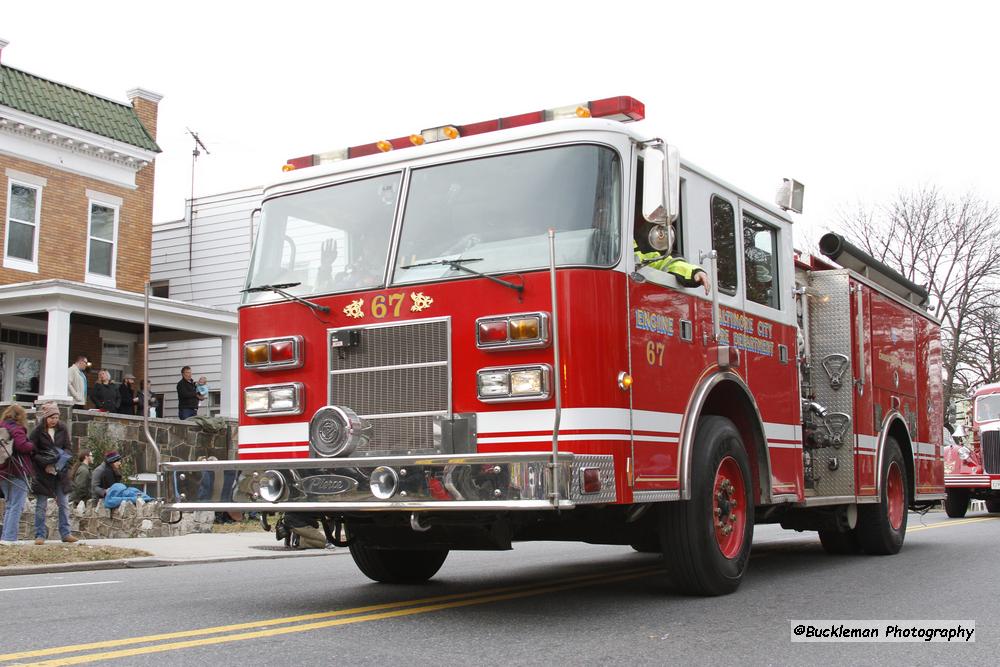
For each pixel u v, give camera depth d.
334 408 6.14
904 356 11.16
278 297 6.69
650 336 6.23
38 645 5.21
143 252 22.86
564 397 5.67
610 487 5.70
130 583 8.27
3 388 20.86
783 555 10.48
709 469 6.66
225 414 20.92
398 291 6.23
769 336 8.00
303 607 6.55
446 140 6.61
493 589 7.45
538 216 6.07
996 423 20.14
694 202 7.08
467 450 5.87
